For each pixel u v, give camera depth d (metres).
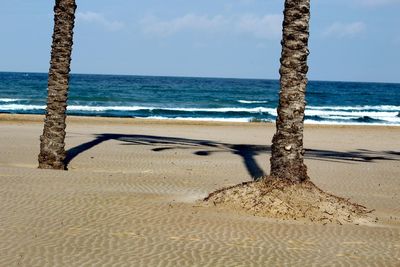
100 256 9.30
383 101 95.06
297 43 13.07
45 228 10.78
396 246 10.84
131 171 18.77
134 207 12.80
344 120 58.62
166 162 20.98
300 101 13.24
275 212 12.56
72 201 13.05
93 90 94.69
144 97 83.12
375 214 13.66
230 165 20.89
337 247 10.58
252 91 114.94
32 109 56.09
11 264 8.70
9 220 11.20
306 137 36.16
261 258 9.64
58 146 18.66
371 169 21.83
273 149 13.49
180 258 9.41
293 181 13.27
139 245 10.02
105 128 36.09
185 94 96.19
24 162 20.25
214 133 35.88
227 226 11.56
